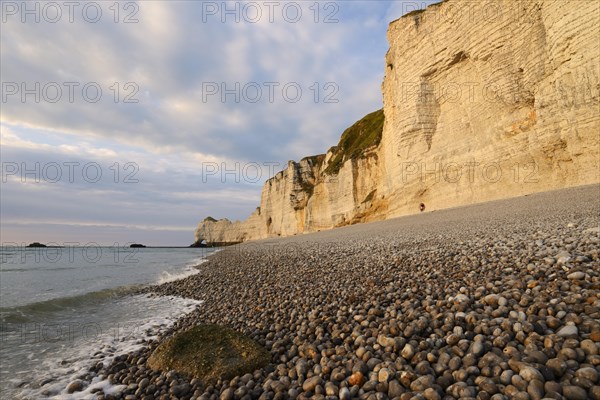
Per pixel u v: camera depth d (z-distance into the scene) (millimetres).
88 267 28406
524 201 19547
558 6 19859
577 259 5754
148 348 5863
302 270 11875
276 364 4438
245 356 4516
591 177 19312
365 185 53750
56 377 4984
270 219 97000
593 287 4457
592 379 2621
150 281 16797
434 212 29547
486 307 4422
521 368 2859
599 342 3053
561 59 20109
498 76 25359
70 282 17641
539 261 6262
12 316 9039
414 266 8367
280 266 14719
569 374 2736
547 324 3621
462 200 29156
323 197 66125
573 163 20562
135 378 4633
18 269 26984
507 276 5723
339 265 11305
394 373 3289
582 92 19109
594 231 8062
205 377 4203
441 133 32094
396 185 38406
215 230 137125
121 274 21547
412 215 33375
